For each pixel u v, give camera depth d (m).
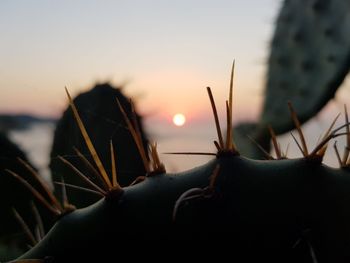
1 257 0.22
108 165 0.21
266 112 0.39
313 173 0.11
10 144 0.24
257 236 0.11
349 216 0.11
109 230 0.11
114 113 0.23
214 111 0.12
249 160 0.11
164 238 0.11
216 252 0.11
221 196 0.11
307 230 0.11
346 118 0.12
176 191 0.11
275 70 0.39
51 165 0.22
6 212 0.24
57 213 0.12
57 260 0.11
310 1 0.38
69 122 0.23
